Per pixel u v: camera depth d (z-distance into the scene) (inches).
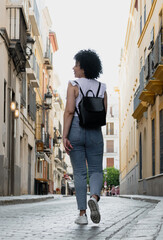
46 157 1584.6
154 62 808.9
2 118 763.4
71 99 223.6
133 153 1473.9
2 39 772.0
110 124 4035.4
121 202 673.0
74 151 224.8
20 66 941.8
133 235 168.2
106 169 3523.6
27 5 1128.8
